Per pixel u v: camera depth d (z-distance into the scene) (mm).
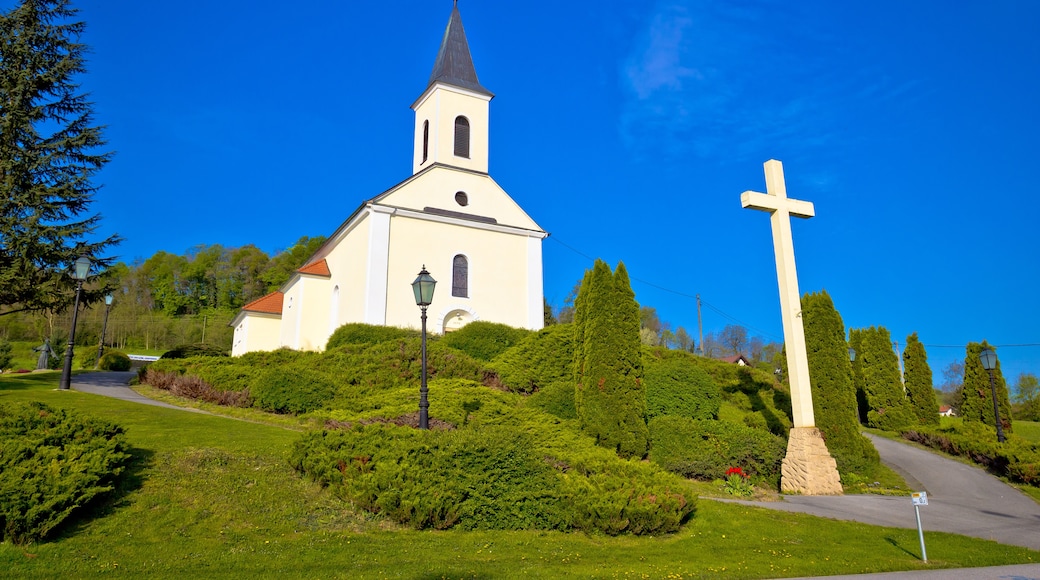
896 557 8688
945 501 14375
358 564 7242
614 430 14672
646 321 79875
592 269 16359
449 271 28266
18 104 21312
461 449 9758
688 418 16125
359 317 27047
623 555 8336
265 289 91562
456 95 30859
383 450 9867
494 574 7059
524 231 30406
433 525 8953
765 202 15883
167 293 88062
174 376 20031
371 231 26844
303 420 15906
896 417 26203
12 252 20000
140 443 11141
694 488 13492
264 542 7871
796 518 11094
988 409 26375
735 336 93125
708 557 8406
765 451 15180
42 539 7281
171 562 6977
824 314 18922
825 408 18156
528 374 20438
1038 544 10008
